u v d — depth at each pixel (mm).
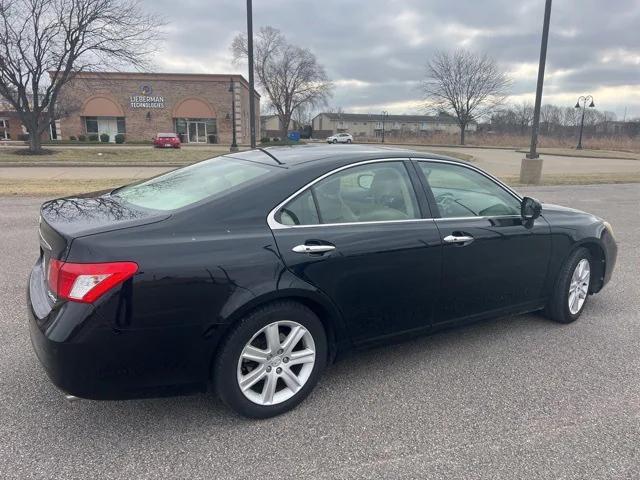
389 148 3873
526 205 4004
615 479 2541
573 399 3291
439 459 2670
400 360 3811
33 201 10766
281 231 2955
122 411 3051
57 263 2561
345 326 3225
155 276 2570
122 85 49594
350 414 3080
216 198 2926
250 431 2889
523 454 2721
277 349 2979
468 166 3941
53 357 2500
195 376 2771
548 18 15266
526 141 64375
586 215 4680
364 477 2525
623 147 56656
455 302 3695
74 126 49844
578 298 4578
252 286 2785
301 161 3303
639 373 3660
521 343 4141
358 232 3189
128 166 21844
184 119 51375
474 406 3195
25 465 2551
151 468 2557
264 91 65250
